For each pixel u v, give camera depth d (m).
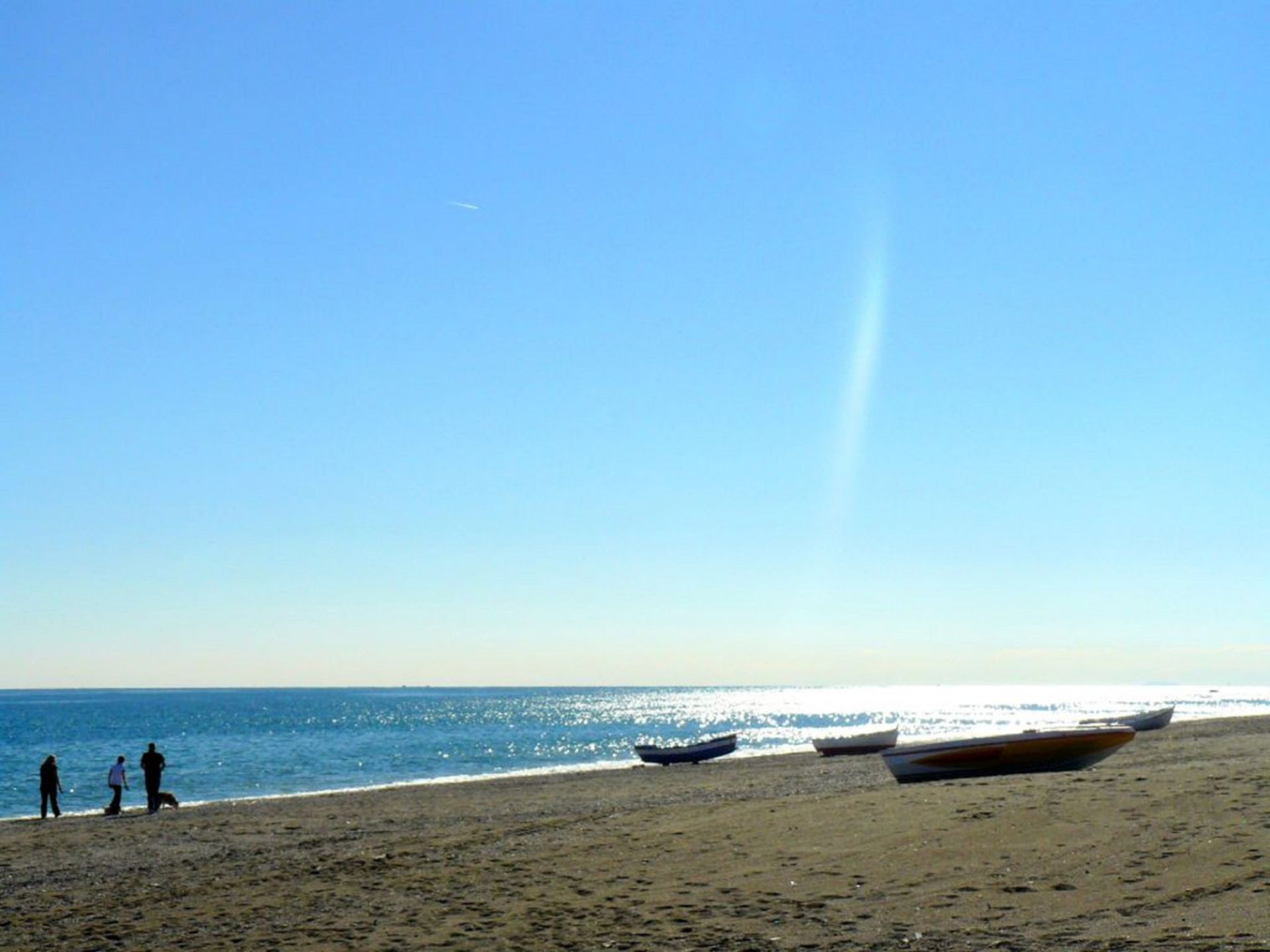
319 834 28.83
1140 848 16.22
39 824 34.00
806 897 15.19
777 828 20.47
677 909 15.13
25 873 23.81
